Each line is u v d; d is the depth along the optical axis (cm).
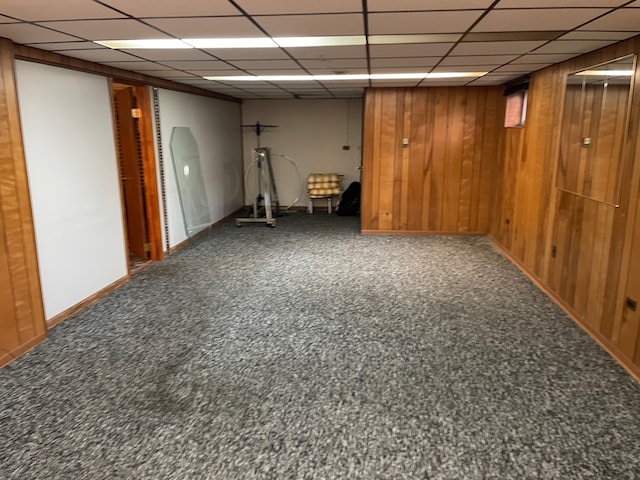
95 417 246
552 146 427
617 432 232
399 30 278
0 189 294
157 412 251
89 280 407
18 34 283
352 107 846
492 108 631
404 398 263
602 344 323
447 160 652
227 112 791
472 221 669
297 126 865
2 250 297
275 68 443
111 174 439
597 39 303
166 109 559
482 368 295
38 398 263
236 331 350
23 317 317
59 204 365
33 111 335
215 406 256
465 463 212
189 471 207
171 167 575
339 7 226
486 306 398
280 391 271
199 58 380
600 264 329
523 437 229
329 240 644
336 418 245
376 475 204
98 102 418
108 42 315
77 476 204
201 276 483
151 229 535
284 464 212
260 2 217
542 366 297
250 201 902
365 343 330
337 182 846
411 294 427
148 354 315
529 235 487
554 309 391
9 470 208
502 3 219
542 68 452
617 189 306
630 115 294
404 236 668
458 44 322
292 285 452
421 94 635
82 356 313
